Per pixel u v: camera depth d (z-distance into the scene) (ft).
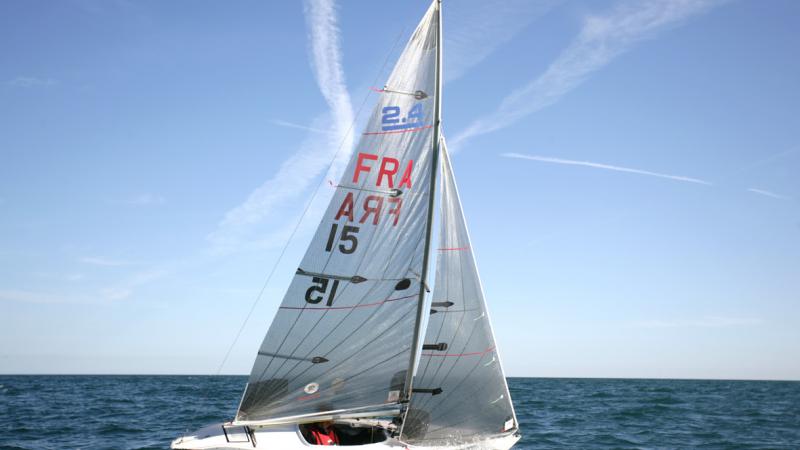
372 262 43.50
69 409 105.29
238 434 41.57
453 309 44.88
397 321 43.47
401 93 44.50
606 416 99.50
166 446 61.00
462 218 46.57
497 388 43.91
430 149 44.24
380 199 43.91
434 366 43.32
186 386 233.14
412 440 41.88
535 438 71.15
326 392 42.70
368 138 44.24
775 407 126.21
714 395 189.78
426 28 44.83
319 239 43.24
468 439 42.57
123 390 187.83
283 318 42.55
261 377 42.34
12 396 144.87
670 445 66.44
